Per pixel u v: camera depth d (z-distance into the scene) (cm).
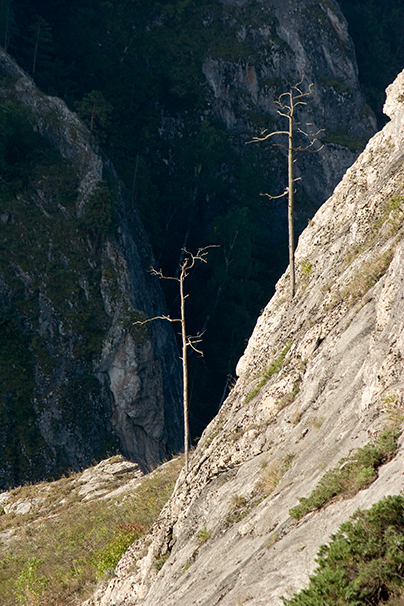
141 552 1784
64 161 7444
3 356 5941
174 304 9075
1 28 9162
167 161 10362
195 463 1788
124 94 10350
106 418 6256
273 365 1677
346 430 1033
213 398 8294
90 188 7300
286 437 1298
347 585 678
